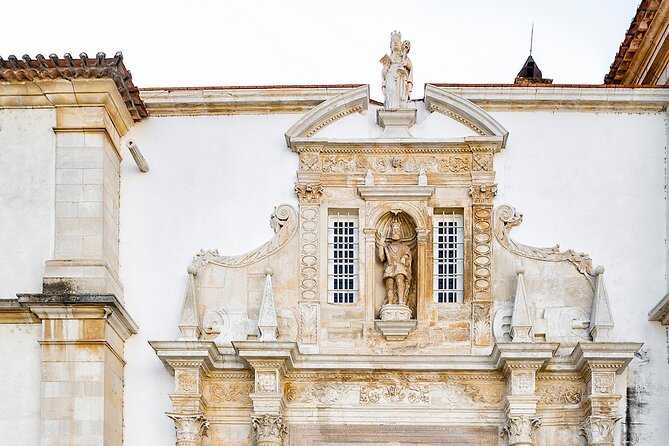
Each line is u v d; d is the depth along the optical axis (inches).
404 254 1039.0
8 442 955.3
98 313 960.3
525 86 1061.1
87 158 1004.6
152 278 1042.7
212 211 1055.6
